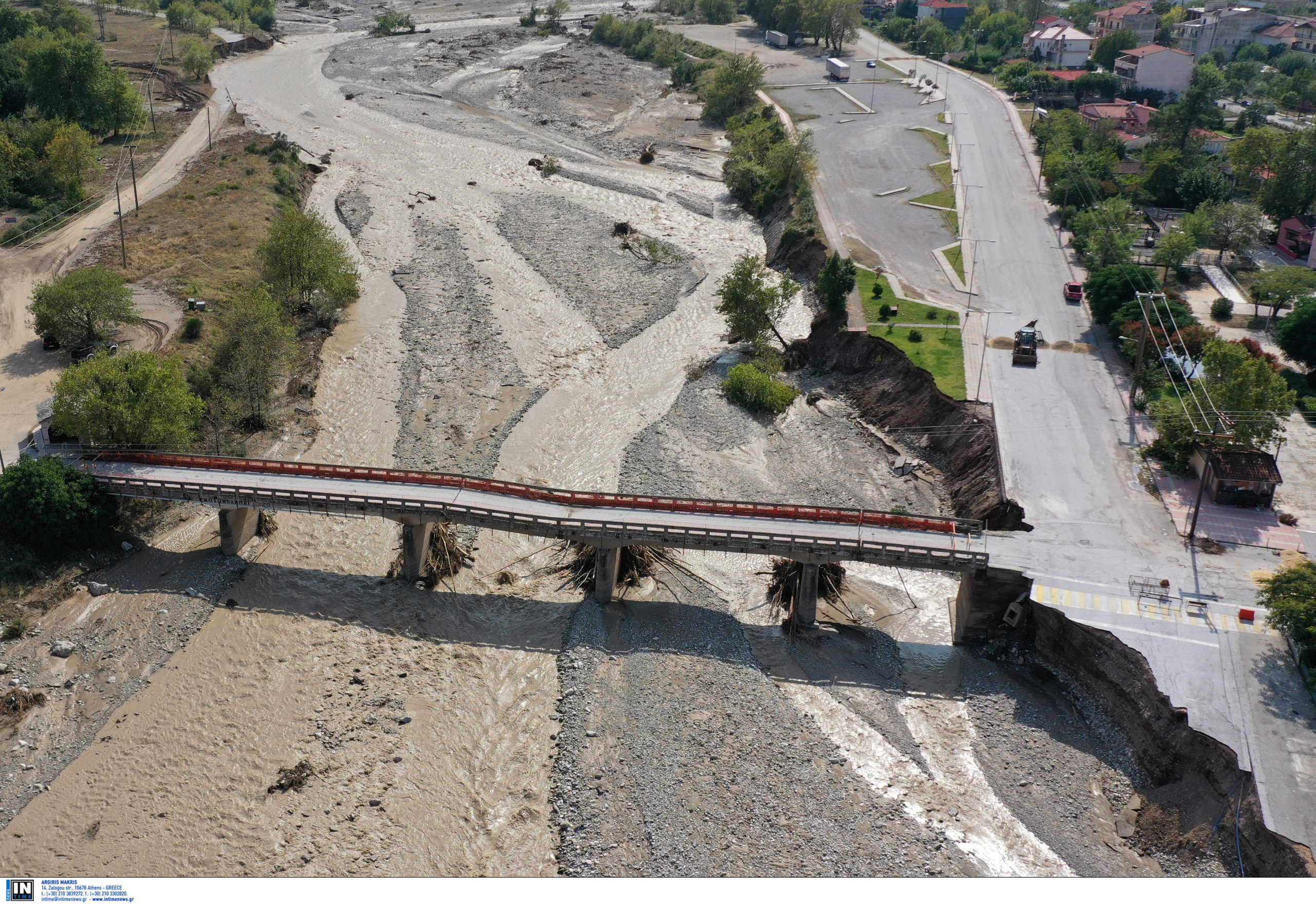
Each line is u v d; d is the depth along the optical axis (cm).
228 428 10025
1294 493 8538
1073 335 11206
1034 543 7788
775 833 5988
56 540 8019
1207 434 7962
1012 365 10481
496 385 11038
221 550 8412
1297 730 6172
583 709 6875
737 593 8219
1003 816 6200
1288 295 11506
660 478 9319
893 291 12306
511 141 19625
